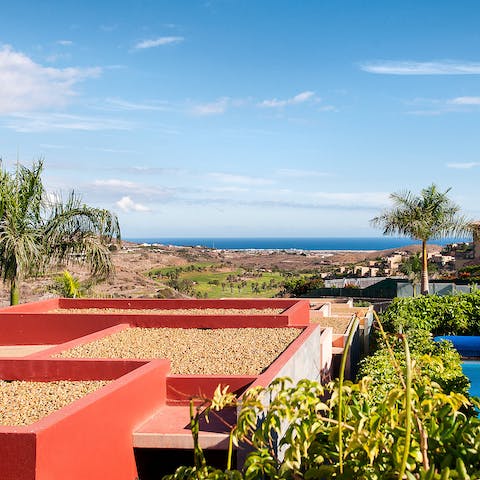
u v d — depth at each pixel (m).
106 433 4.91
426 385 3.46
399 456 2.90
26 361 6.37
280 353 7.98
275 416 3.33
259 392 3.55
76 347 8.35
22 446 3.90
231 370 7.18
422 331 13.84
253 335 9.28
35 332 10.67
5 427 4.00
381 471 3.07
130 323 10.20
